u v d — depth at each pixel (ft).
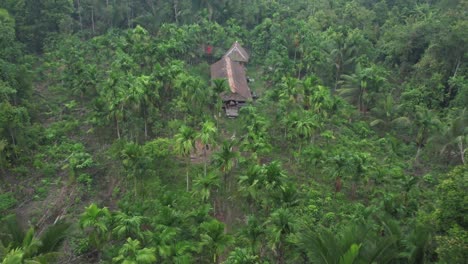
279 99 214.69
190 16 325.83
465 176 83.87
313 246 76.33
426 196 153.17
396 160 183.42
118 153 170.50
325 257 74.74
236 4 344.28
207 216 121.19
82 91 214.48
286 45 293.84
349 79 234.38
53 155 170.81
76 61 238.07
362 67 246.47
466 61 225.97
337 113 216.33
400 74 262.47
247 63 302.45
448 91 227.61
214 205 147.84
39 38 285.64
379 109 216.13
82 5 320.29
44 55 275.59
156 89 193.57
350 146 192.13
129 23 329.52
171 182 161.27
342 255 72.49
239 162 171.32
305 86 203.51
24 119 177.68
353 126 213.46
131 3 334.44
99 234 114.52
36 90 232.94
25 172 159.33
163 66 240.12
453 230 78.18
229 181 160.45
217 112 210.79
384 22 334.03
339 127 209.87
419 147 185.98
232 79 235.61
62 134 188.55
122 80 195.42
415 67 242.78
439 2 330.95
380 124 217.15
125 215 112.78
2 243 92.48
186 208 142.61
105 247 121.29
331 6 357.61
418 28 255.91
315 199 150.71
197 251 108.47
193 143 151.33
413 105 213.87
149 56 238.68
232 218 143.13
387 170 163.43
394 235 83.51
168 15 336.90
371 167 151.53
